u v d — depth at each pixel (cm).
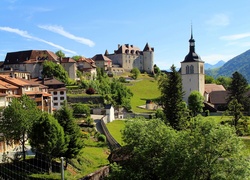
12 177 4972
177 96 8931
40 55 15938
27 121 5659
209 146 3694
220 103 14475
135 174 3794
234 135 3759
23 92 9275
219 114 13250
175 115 8712
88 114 11400
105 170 5106
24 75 14288
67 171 5834
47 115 5628
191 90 14625
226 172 3609
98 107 13262
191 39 14750
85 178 4850
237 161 3594
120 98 14738
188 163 3656
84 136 8569
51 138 5441
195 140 3791
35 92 9638
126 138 4200
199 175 3731
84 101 13725
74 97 13538
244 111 12200
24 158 5678
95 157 7188
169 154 3791
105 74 19750
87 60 19512
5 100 7850
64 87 12862
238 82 12438
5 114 5622
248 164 3572
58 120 6053
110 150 7831
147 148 3922
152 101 15875
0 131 5656
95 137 8869
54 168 5769
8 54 16475
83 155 6962
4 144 6381
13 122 5572
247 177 3559
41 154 5656
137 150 3925
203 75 14975
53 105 12556
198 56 14762
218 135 3694
